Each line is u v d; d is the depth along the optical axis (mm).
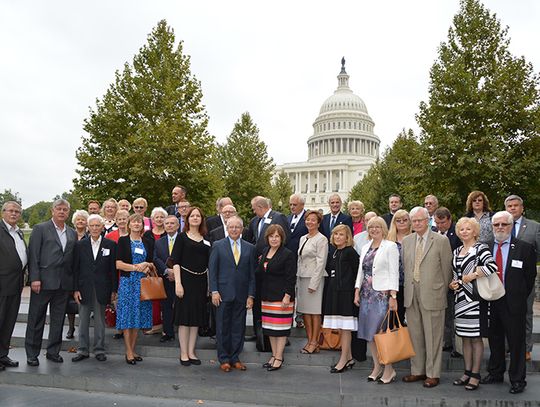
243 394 6141
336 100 114000
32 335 7199
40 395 6289
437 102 18812
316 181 108000
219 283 7062
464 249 6488
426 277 6438
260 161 32812
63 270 7344
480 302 6262
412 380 6598
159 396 6320
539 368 7176
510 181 17125
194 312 7137
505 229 6363
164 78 21438
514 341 6129
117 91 21359
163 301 8133
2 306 6926
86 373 6762
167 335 8172
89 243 7480
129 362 7305
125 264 7203
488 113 17688
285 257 7043
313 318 7578
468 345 6418
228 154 32375
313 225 7492
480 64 18828
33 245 7148
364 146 110188
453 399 5848
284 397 6055
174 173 20875
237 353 7121
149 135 19984
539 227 7207
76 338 8422
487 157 16875
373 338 6555
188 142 20906
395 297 6414
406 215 7125
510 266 6238
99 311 7488
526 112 17250
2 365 6996
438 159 18234
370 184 42125
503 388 6309
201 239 7344
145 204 9195
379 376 6703
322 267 7340
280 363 7137
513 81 17578
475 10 19047
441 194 18531
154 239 8250
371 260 6723
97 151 20922
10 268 6957
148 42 22250
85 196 20625
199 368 7141
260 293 7574
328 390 6168
